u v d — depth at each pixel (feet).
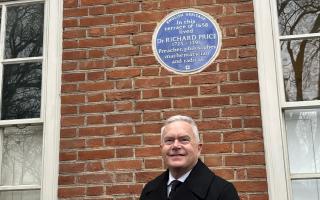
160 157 10.36
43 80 11.46
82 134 10.78
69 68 11.25
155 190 8.18
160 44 10.96
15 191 11.06
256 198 9.78
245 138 10.12
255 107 10.27
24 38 11.99
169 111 10.55
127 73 10.94
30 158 11.25
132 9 11.30
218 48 10.70
